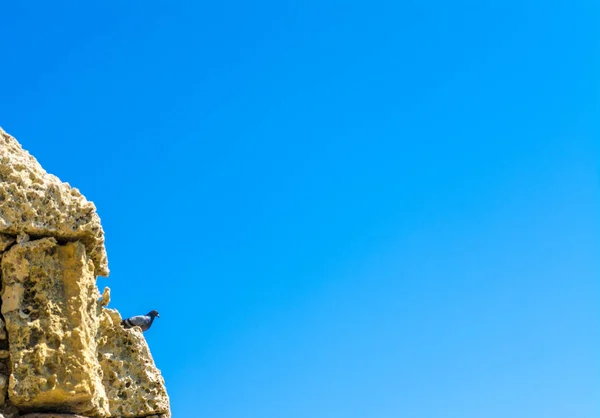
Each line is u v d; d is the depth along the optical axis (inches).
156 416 656.4
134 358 660.1
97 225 524.1
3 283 498.9
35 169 531.5
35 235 507.5
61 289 503.2
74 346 494.0
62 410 493.7
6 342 492.4
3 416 479.8
